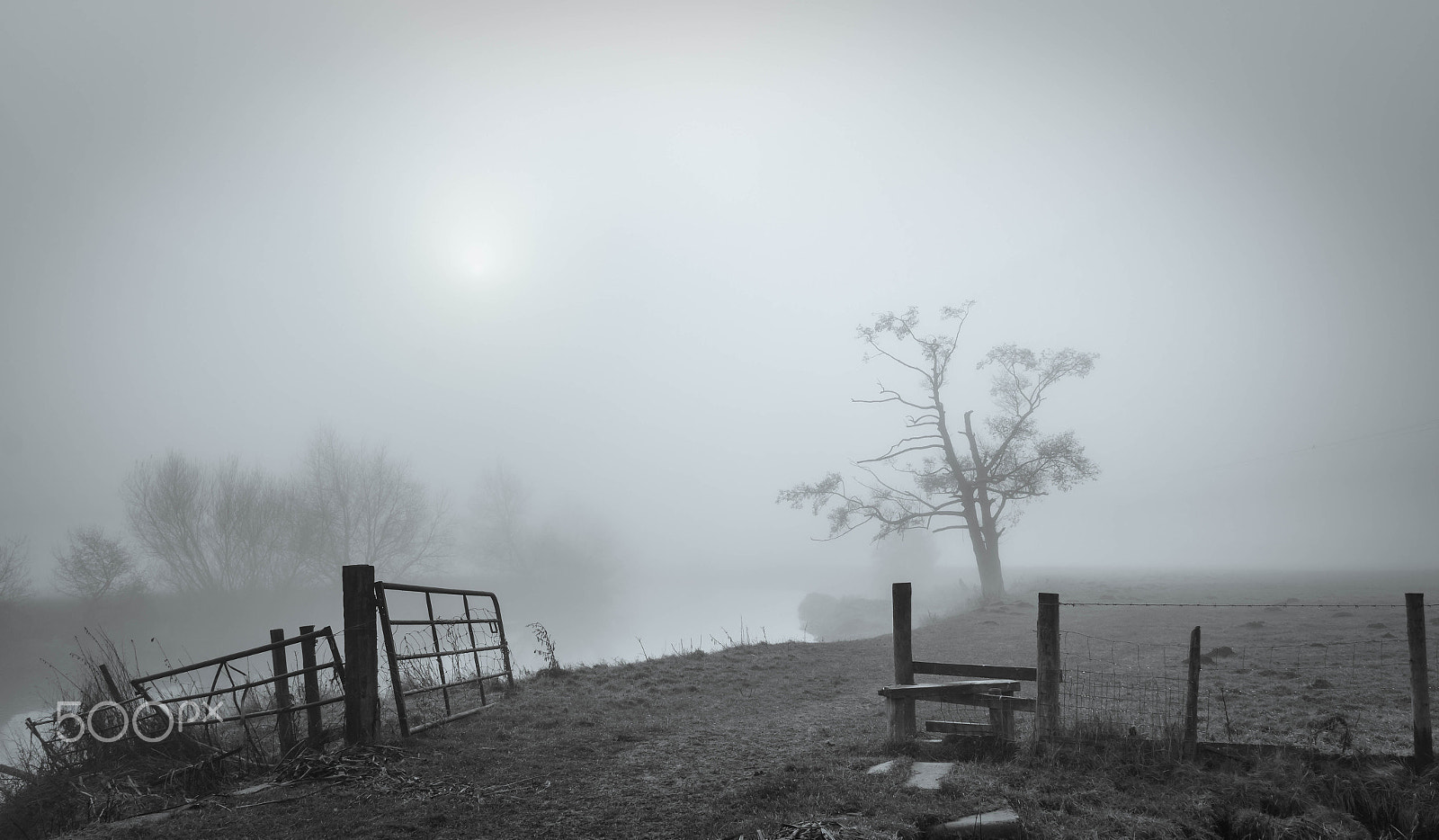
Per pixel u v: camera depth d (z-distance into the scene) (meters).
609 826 6.45
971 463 39.72
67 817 7.83
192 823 6.98
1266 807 6.42
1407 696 10.32
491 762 8.55
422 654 10.39
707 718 10.94
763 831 5.93
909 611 8.76
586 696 12.58
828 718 10.72
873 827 5.81
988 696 8.11
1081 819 6.00
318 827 6.69
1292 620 21.27
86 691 10.48
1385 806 6.33
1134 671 13.52
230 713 11.67
